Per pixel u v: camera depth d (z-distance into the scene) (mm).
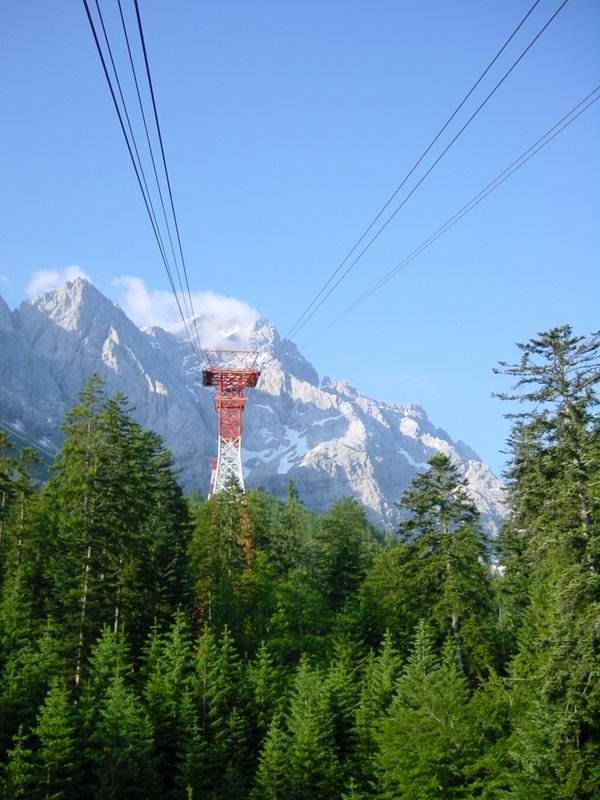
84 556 60844
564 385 39875
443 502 61625
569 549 38281
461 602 58688
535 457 42156
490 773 41281
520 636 57969
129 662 63000
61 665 57531
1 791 45594
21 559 72000
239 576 76688
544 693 36844
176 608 70562
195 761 51344
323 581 84000
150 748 49812
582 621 35531
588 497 38406
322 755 50750
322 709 53906
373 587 74938
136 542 65938
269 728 55625
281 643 68312
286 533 88688
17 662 55594
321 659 67750
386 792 46406
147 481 75500
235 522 79688
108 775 48688
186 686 56469
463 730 42938
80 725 51688
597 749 37094
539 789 36938
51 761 47406
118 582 63125
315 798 50031
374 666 60438
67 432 65062
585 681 36344
